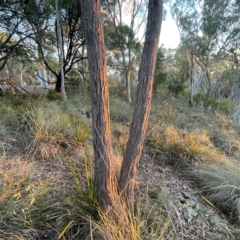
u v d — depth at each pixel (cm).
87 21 98
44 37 493
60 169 187
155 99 844
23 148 213
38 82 1069
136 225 119
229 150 310
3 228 111
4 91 480
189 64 1037
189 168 232
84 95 551
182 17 705
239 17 616
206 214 156
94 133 118
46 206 130
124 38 650
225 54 693
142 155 254
